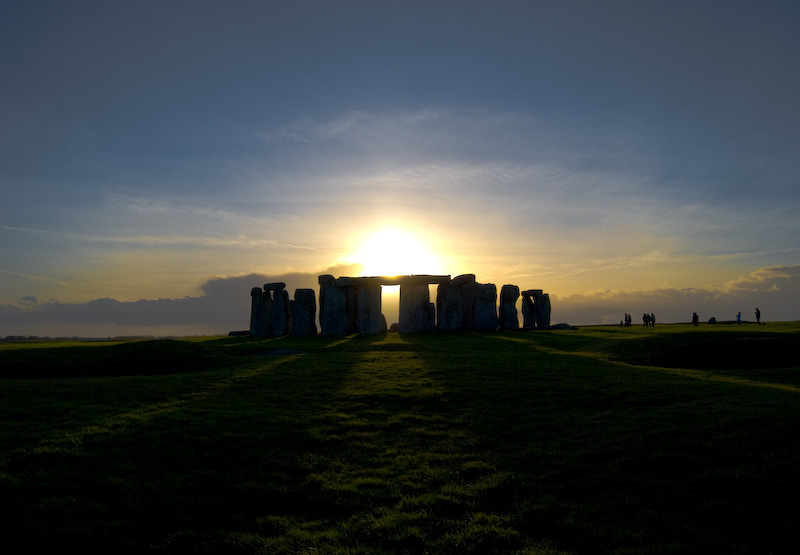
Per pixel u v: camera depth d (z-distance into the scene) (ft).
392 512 45.60
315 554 39.88
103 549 39.81
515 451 58.23
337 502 47.11
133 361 112.78
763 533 40.01
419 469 53.31
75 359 117.29
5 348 136.26
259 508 46.47
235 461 54.03
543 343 151.23
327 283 198.29
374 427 65.31
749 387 81.05
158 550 40.06
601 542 40.68
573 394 78.79
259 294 208.85
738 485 46.16
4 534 40.47
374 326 187.32
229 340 183.73
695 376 95.96
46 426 61.31
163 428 60.44
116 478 48.55
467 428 65.46
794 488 44.68
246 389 83.46
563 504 45.98
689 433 57.57
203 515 44.80
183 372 108.68
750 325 192.34
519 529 43.06
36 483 46.83
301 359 119.34
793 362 114.42
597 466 52.21
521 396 78.38
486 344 147.95
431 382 87.86
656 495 46.26
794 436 54.29
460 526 43.50
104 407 70.38
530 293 213.87
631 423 62.75
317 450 57.88
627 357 122.01
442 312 198.70
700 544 39.24
